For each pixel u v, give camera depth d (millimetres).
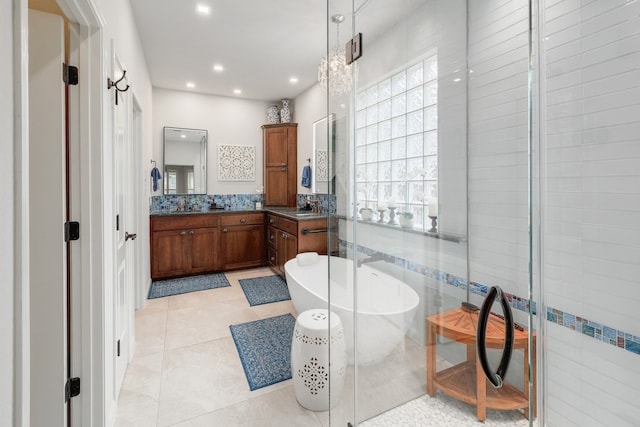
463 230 1726
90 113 1333
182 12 2564
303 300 2568
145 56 3338
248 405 1692
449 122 1777
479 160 1643
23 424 669
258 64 3584
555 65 1296
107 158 1450
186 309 3021
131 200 2180
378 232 1922
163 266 3896
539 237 1387
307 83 4184
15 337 659
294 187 4727
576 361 1275
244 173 4871
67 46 1340
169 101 4387
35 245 1202
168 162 4395
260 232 4473
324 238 3576
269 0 2428
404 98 1934
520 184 1465
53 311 1226
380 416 1558
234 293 3471
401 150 1946
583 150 1215
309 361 1644
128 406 1673
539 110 1361
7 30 621
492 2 1550
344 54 1944
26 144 684
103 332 1370
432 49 1862
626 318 1119
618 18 1095
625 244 1113
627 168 1092
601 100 1152
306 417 1608
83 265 1333
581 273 1246
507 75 1498
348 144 1930
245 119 4867
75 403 1339
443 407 1559
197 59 3439
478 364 1521
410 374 1709
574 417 1287
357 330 1742
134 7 2473
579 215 1241
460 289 1736
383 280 1918
